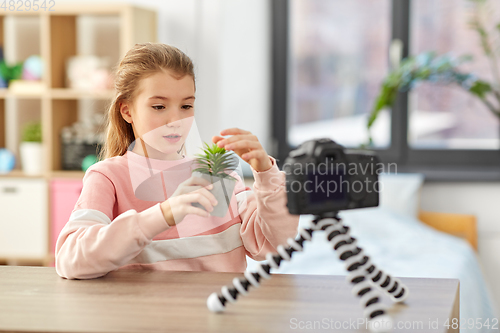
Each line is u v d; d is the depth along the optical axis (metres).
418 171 2.79
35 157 2.65
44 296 0.64
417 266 1.89
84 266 0.72
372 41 3.08
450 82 2.68
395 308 0.59
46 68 2.59
